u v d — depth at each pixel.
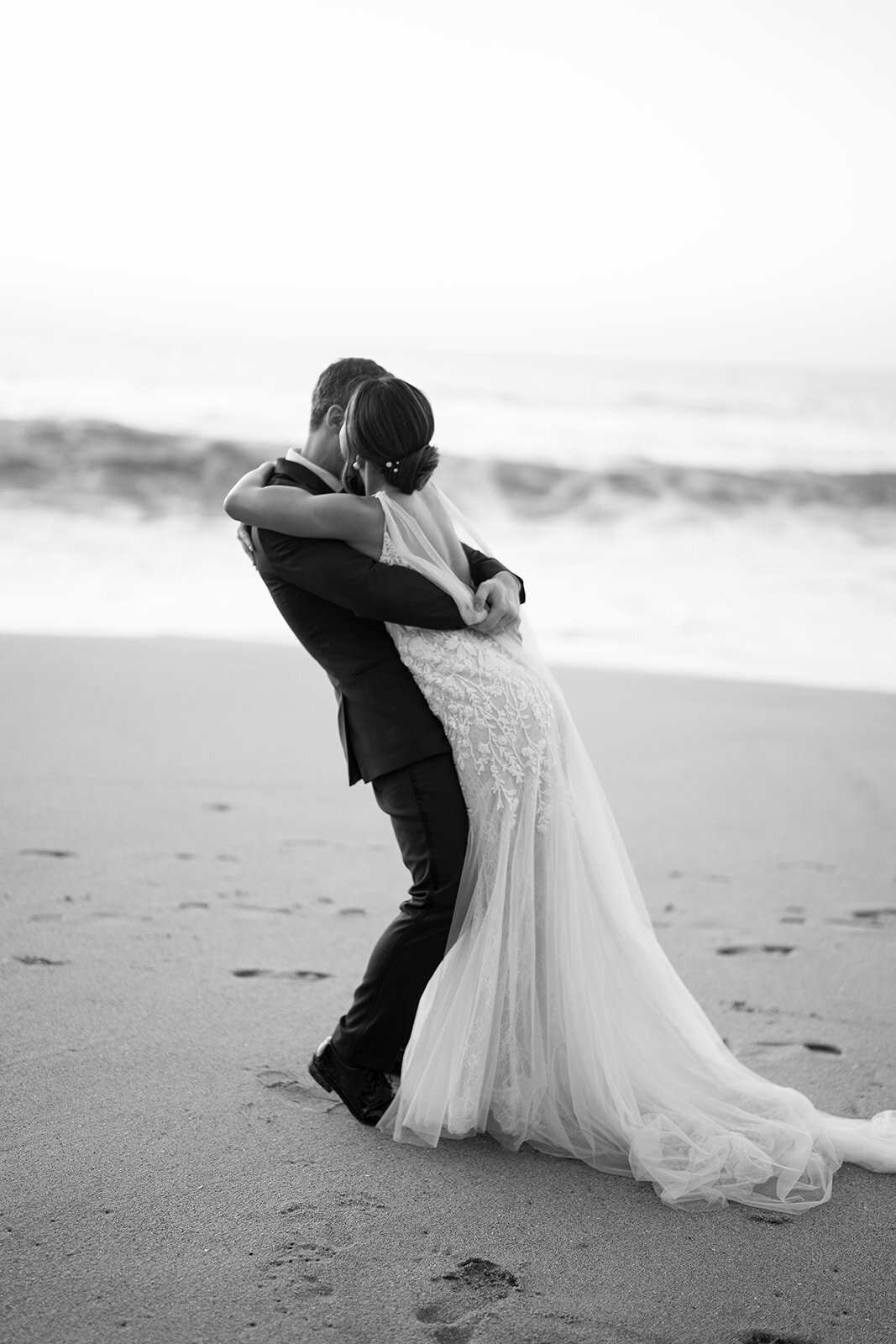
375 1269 2.17
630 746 6.68
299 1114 2.74
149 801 5.18
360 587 2.62
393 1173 2.53
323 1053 2.75
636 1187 2.54
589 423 28.02
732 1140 2.61
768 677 9.09
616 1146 2.65
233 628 9.92
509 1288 2.14
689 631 10.83
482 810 2.67
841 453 24.44
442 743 2.68
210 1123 2.66
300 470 2.84
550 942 2.71
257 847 4.69
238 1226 2.28
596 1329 2.03
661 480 17.78
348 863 4.57
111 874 4.27
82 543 13.44
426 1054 2.68
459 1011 2.67
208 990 3.37
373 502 2.68
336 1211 2.36
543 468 17.91
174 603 10.92
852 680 9.05
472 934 2.68
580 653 9.79
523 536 15.67
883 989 3.64
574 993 2.69
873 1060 3.16
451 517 3.00
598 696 7.88
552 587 12.73
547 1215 2.40
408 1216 2.36
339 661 2.75
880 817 5.52
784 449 24.92
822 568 14.10
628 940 2.81
